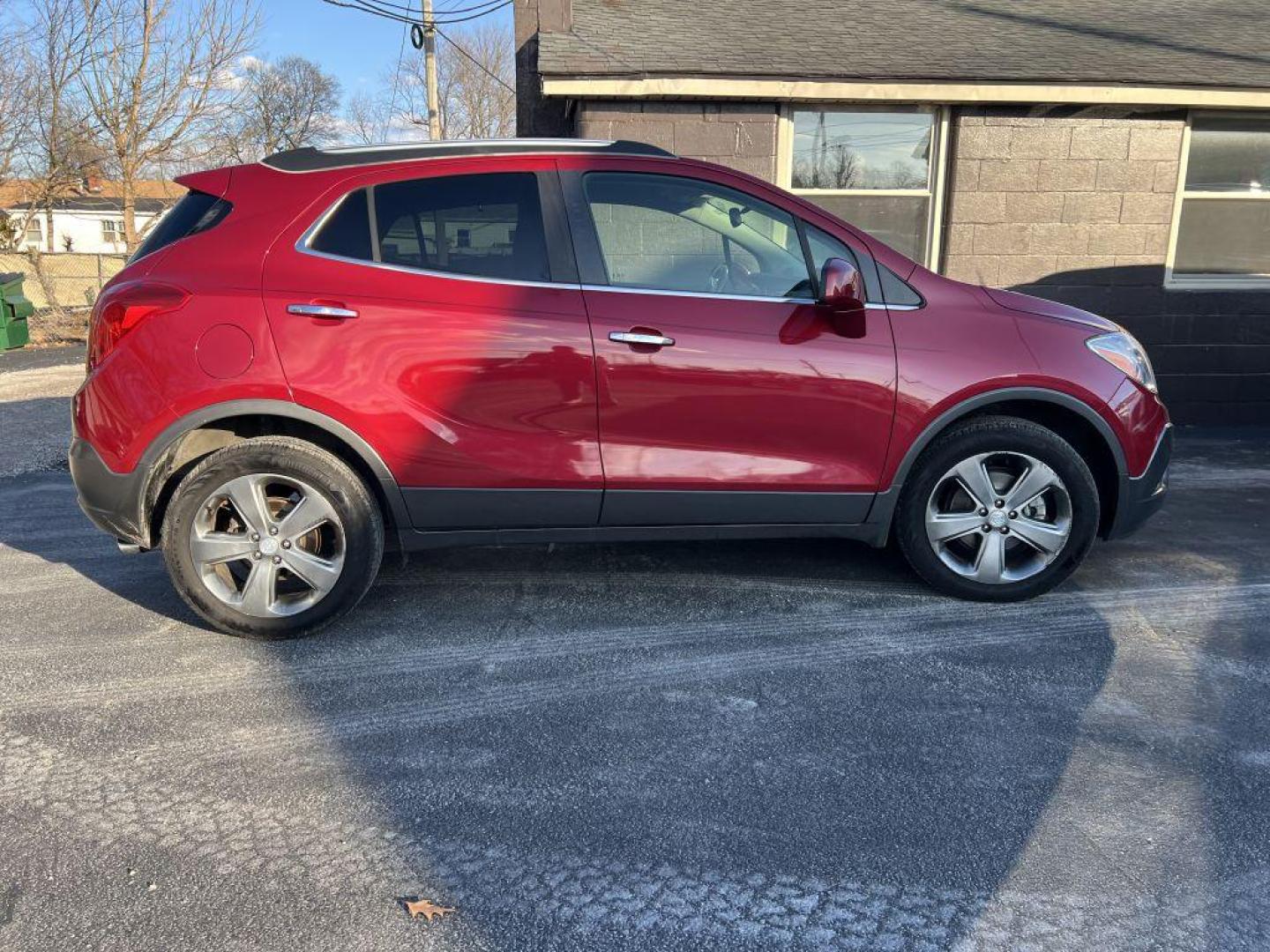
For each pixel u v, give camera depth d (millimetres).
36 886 2172
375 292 3299
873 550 4500
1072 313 3791
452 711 2986
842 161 7699
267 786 2578
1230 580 4117
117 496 3334
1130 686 3121
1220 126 7812
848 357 3459
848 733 2838
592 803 2498
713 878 2205
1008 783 2576
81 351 15219
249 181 3402
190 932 2027
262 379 3242
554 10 7895
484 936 2021
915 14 8781
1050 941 1995
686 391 3396
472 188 3404
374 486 3545
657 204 3473
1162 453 3783
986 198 7711
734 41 7672
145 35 16656
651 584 4066
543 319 3336
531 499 3469
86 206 40406
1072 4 9336
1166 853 2275
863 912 2088
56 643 3502
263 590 3410
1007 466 3734
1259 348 8094
